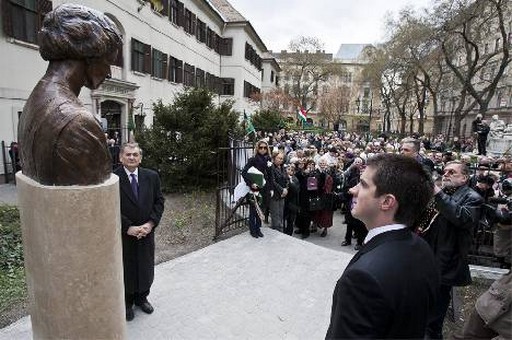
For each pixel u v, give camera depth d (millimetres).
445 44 23344
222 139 9492
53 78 1652
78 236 1563
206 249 5266
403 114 39406
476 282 4652
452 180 3232
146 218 3219
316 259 4988
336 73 46688
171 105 9477
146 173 3342
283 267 4691
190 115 9172
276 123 25688
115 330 1771
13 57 9727
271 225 6500
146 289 3324
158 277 4285
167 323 3326
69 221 1540
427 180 1414
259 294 3959
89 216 1574
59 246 1553
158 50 18438
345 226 7984
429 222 3111
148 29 17203
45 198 1521
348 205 6312
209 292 3955
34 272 1644
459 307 4039
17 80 9891
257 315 3539
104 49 1719
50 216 1532
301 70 45969
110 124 14930
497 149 15172
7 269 4367
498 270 4789
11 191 8648
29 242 1644
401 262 1261
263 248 5344
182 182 9305
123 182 3156
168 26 19469
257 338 3174
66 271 1575
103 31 1712
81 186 1567
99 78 1821
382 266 1230
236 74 29531
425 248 1401
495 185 6270
